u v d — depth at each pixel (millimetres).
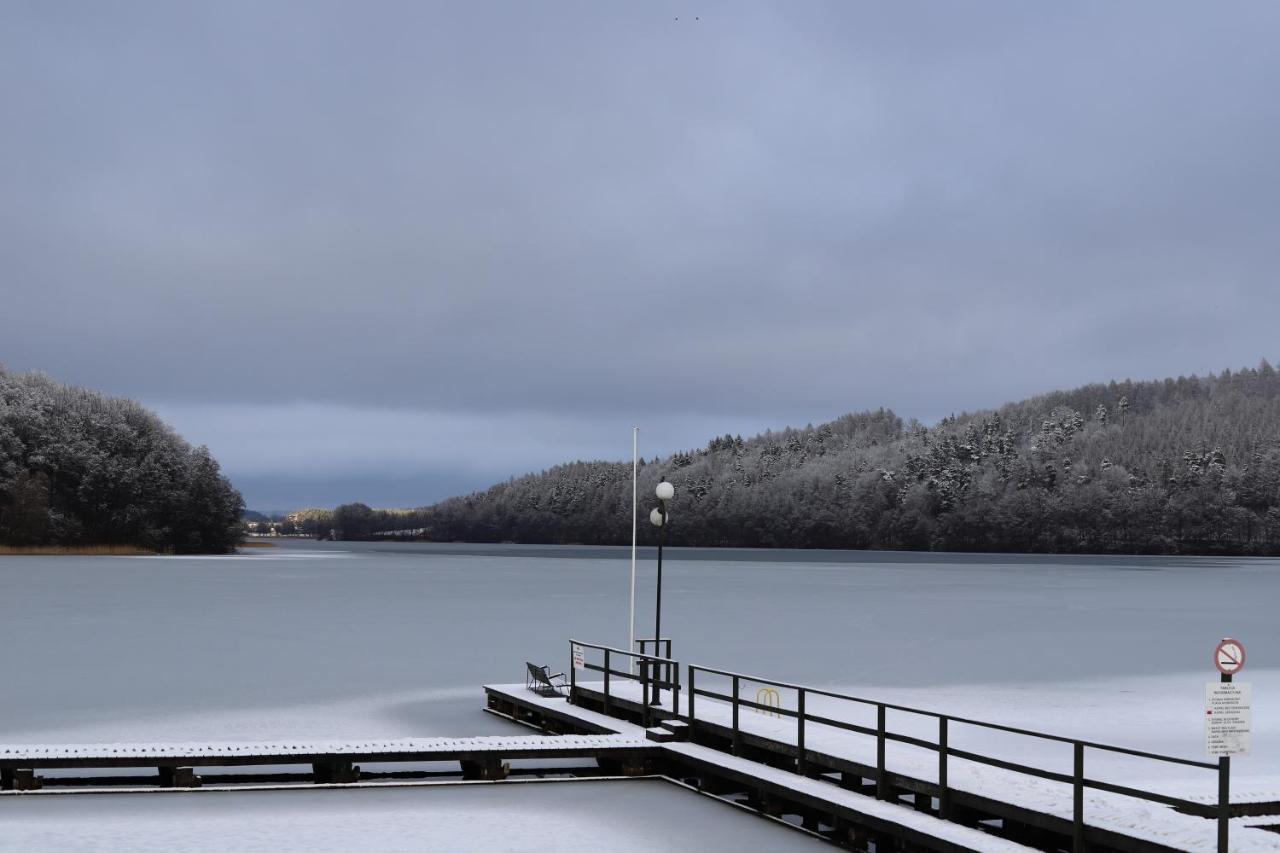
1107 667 37250
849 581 104188
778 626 52781
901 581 104875
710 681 32688
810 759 16891
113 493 175000
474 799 17812
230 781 19062
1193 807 11477
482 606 65000
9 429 170500
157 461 182125
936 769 15867
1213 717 10875
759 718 20750
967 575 122312
